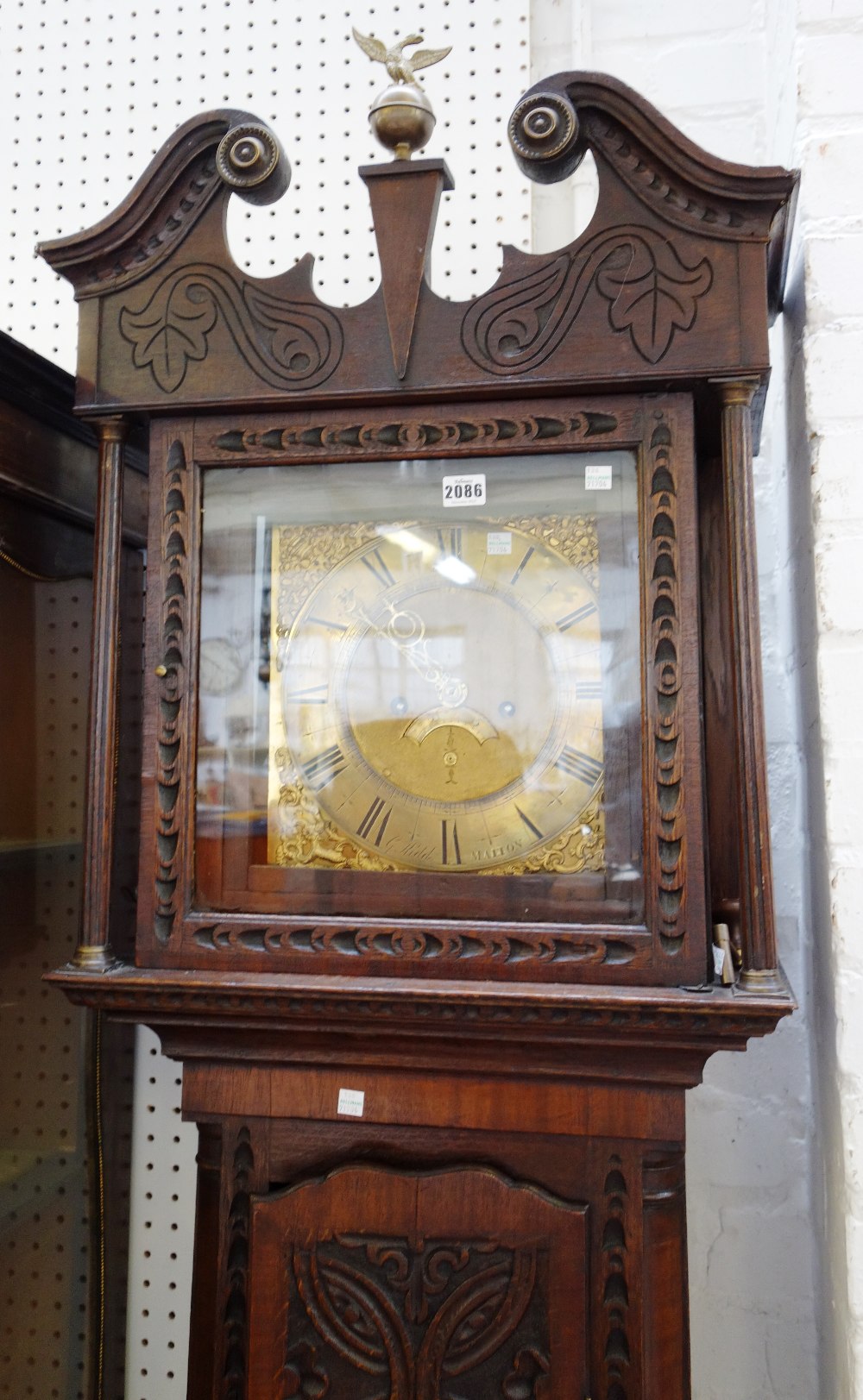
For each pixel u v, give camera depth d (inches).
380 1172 33.8
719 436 36.8
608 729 32.5
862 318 36.6
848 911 36.2
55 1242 45.4
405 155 33.8
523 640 33.4
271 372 33.9
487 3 51.1
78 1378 46.8
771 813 47.6
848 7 37.5
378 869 33.6
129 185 53.9
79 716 47.6
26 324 54.3
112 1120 48.9
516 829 32.9
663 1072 32.6
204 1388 34.6
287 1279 34.0
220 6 53.5
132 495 49.4
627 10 51.1
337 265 51.9
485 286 50.5
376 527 34.4
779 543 48.4
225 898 34.1
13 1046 42.1
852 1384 35.5
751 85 49.8
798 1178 46.9
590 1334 32.7
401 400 33.4
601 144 32.6
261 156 33.3
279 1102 34.9
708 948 31.3
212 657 34.9
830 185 37.1
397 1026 32.7
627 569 32.7
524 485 33.5
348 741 34.2
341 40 52.4
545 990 31.0
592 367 32.1
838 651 36.5
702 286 31.8
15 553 41.8
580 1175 33.3
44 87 54.8
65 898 46.5
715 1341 47.1
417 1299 33.3
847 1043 36.1
